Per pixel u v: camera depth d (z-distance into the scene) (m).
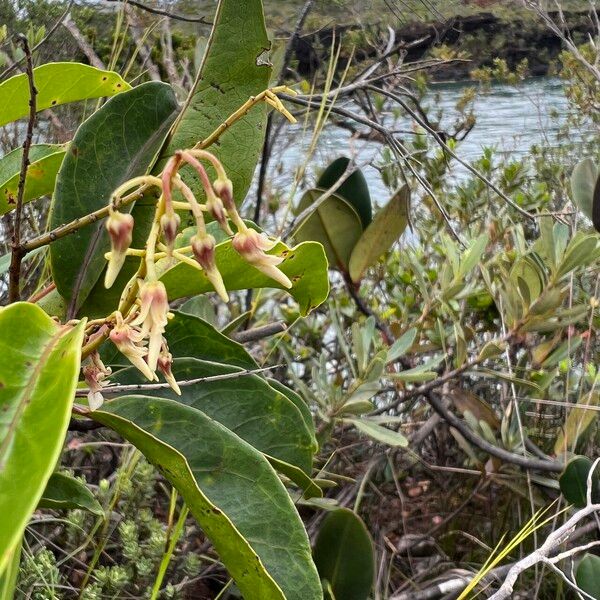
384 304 1.15
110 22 1.18
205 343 0.48
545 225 0.84
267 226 1.23
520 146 2.02
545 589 0.85
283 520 0.38
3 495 0.21
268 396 0.45
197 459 0.38
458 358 0.84
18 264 0.37
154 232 0.28
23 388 0.25
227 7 0.46
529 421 1.01
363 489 0.91
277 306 1.08
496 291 0.90
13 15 1.08
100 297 0.45
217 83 0.46
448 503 0.99
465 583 0.79
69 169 0.44
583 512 0.52
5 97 0.50
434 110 2.16
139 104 0.45
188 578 0.73
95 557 0.63
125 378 0.44
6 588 0.32
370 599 0.82
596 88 1.85
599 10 1.92
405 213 0.89
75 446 0.73
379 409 0.87
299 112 1.23
